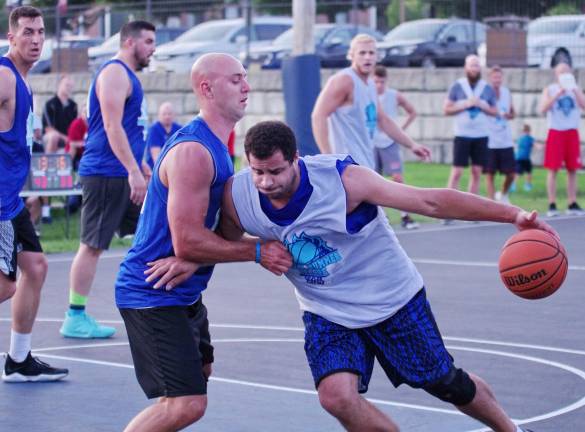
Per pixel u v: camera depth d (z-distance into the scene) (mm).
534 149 46844
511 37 46500
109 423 12266
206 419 12344
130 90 17031
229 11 52000
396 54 49094
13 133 13578
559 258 9945
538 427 11820
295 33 32406
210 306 19625
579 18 45812
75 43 53750
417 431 11742
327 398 9594
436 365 9945
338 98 19203
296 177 9445
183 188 9547
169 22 52500
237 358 15430
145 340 9891
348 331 9883
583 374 14305
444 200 9562
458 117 32625
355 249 9734
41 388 13844
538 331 17156
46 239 29797
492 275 22891
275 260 9602
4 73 13492
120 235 17438
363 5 49531
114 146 16641
